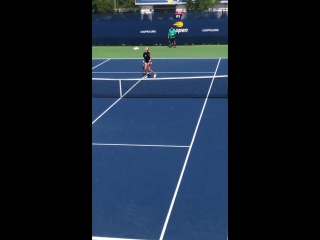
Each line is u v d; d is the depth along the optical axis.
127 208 7.20
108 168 9.05
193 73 20.97
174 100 15.52
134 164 9.26
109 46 32.91
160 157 9.65
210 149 10.11
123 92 17.02
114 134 11.59
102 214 7.00
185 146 10.41
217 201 7.37
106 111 14.16
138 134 11.53
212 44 32.28
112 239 6.12
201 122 12.58
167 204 7.32
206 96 16.02
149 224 6.64
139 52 29.56
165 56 27.38
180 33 32.41
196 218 6.80
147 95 16.42
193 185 8.06
